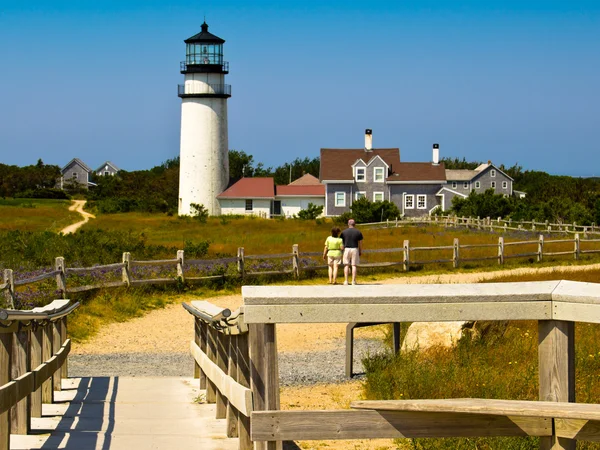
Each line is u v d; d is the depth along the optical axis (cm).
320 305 729
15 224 8812
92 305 2956
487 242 6275
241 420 1048
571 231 7456
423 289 743
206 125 11431
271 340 732
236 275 3903
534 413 657
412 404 687
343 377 1869
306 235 7412
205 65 11325
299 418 712
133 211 12850
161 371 2073
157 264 3816
